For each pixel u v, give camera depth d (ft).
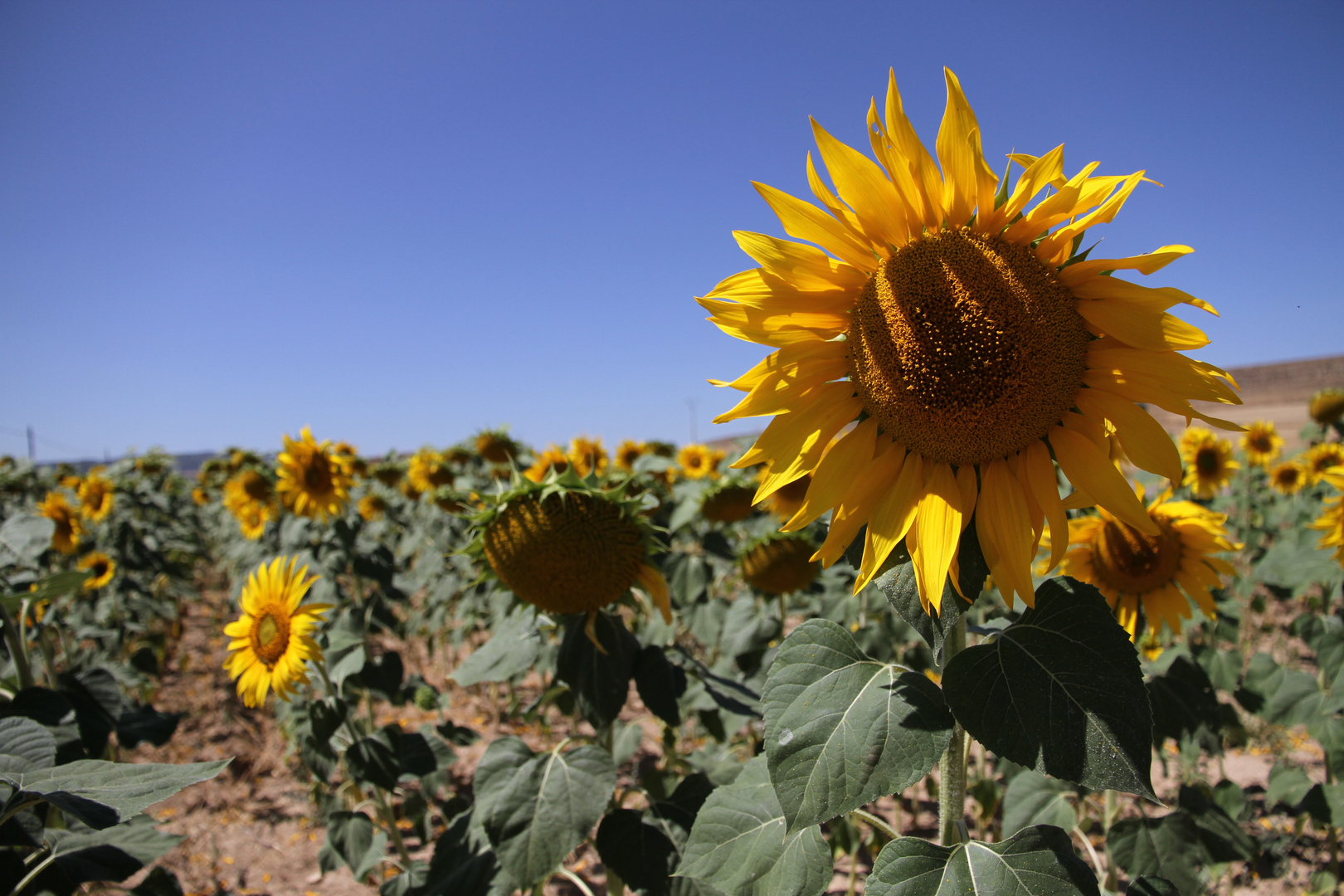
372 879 14.02
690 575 15.06
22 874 7.64
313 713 10.19
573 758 7.81
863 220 4.98
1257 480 30.86
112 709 9.61
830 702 5.13
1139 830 8.50
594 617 8.32
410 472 29.99
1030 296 4.70
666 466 16.65
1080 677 4.64
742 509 15.66
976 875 4.90
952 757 5.63
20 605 10.87
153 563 23.88
